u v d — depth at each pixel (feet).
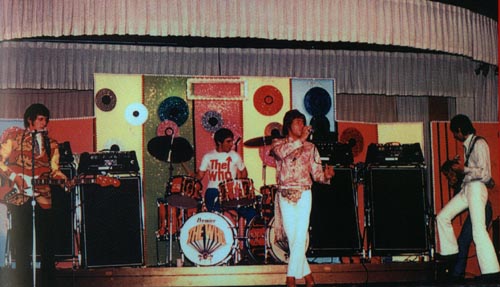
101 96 28.73
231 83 29.50
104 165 24.36
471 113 33.63
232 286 24.12
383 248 25.58
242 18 24.06
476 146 24.75
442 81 33.42
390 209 25.71
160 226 26.86
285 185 21.71
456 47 26.89
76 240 24.68
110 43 31.83
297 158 21.76
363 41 24.95
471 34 27.35
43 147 22.57
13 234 22.56
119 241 24.16
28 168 22.40
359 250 25.62
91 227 24.02
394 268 25.18
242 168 28.30
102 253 24.00
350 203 25.81
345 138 30.60
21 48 31.17
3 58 30.91
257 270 24.48
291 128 22.03
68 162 24.88
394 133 30.76
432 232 25.95
